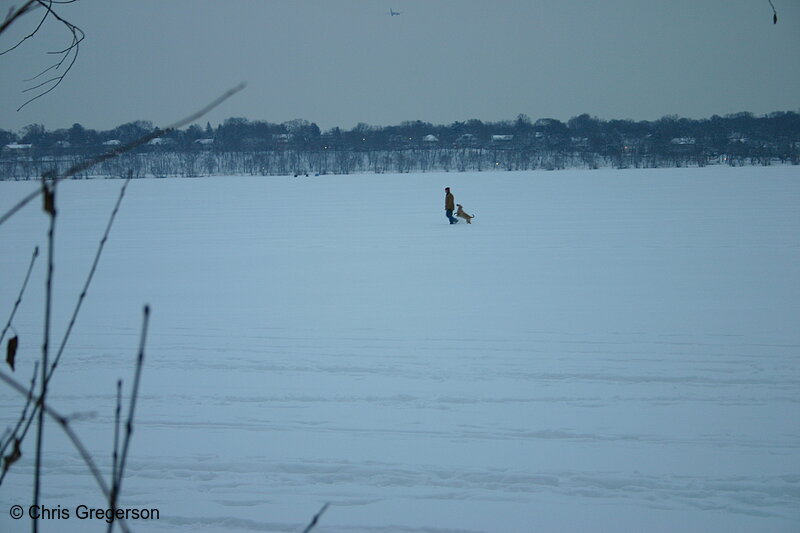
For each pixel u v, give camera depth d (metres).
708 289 28.02
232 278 33.38
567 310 25.03
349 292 29.23
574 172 190.62
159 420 15.26
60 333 23.09
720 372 17.72
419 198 88.06
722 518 10.98
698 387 16.69
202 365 19.25
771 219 51.34
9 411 16.00
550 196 85.31
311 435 14.34
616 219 55.16
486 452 13.39
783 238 41.53
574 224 52.53
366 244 44.19
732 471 12.42
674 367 18.20
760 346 19.91
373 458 13.24
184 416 15.45
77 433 14.62
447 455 13.30
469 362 19.03
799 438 13.71
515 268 34.06
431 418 15.12
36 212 74.06
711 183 103.19
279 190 116.31
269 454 13.49
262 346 21.09
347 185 132.00
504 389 16.81
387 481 12.36
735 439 13.73
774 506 11.27
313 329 23.09
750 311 24.19
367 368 18.70
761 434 13.94
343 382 17.59
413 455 13.34
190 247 44.94
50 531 10.86
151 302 28.12
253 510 11.48
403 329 22.80
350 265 36.22
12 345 3.38
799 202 64.38
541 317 24.06
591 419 14.87
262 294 29.30
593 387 16.84
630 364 18.52
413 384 17.33
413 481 12.34
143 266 37.72
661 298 26.62
